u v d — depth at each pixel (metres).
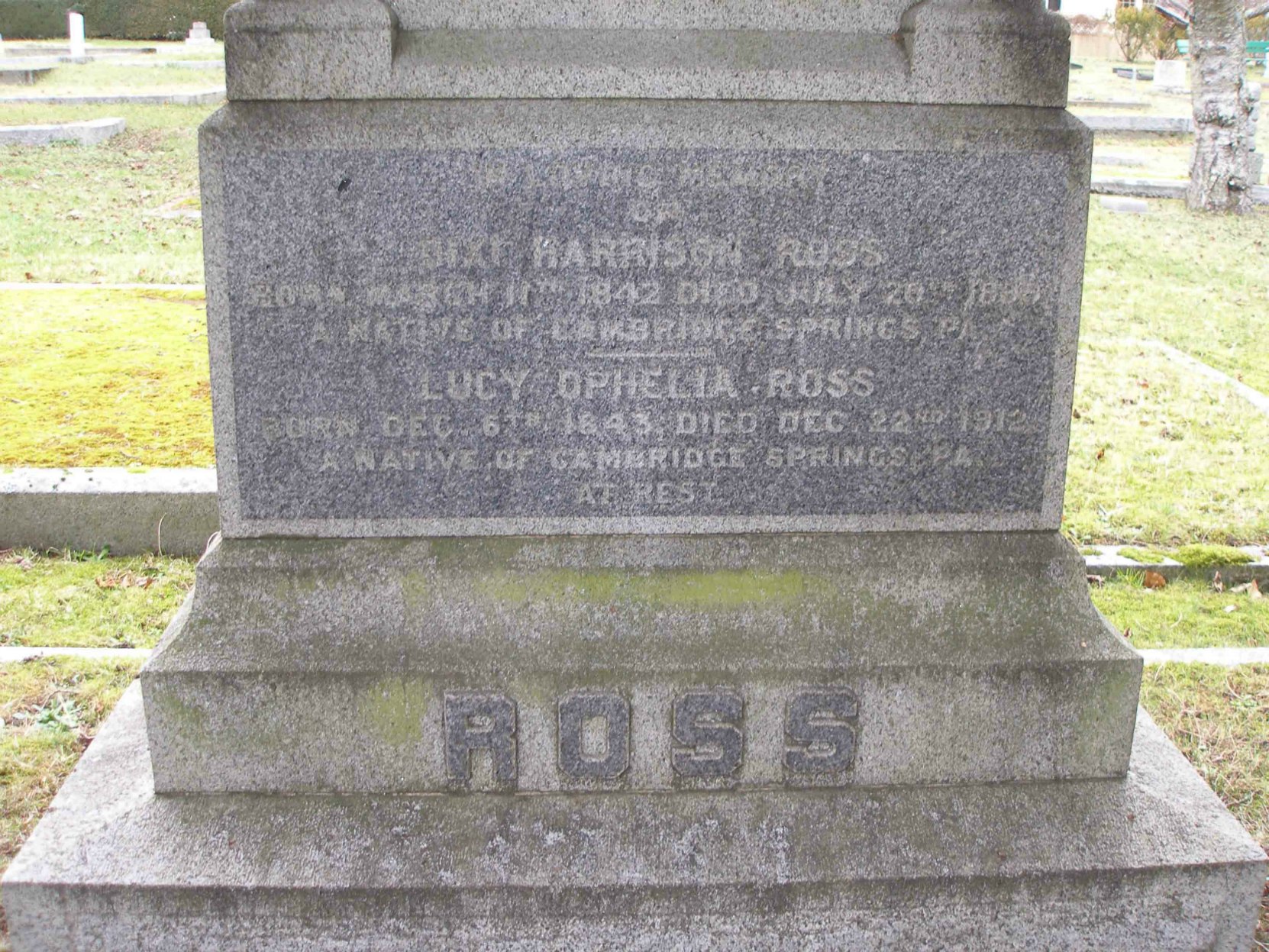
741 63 3.01
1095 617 3.29
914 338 3.16
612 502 3.21
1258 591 5.48
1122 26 38.34
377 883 2.95
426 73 2.97
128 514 5.61
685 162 3.01
